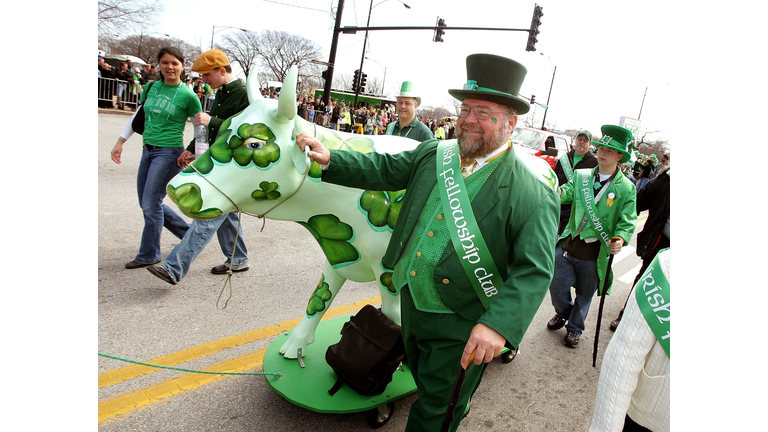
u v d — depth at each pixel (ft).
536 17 47.19
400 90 14.74
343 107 68.39
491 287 6.17
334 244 8.36
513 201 6.00
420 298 6.39
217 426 8.00
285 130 7.22
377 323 8.24
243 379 9.36
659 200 13.58
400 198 8.05
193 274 14.14
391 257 6.84
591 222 11.98
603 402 4.92
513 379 10.94
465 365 5.29
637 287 4.91
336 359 8.02
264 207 7.73
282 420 8.32
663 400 4.80
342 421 8.48
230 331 11.14
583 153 18.29
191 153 13.17
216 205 7.06
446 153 6.56
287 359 8.94
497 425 9.17
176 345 10.28
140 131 13.96
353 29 51.31
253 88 7.82
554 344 13.01
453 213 6.15
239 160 7.07
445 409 6.35
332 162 6.79
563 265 12.71
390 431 8.43
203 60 12.47
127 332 10.51
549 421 9.53
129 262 14.08
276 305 12.78
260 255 16.49
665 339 4.58
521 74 6.09
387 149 8.50
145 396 8.52
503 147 6.36
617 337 4.97
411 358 7.16
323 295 9.04
